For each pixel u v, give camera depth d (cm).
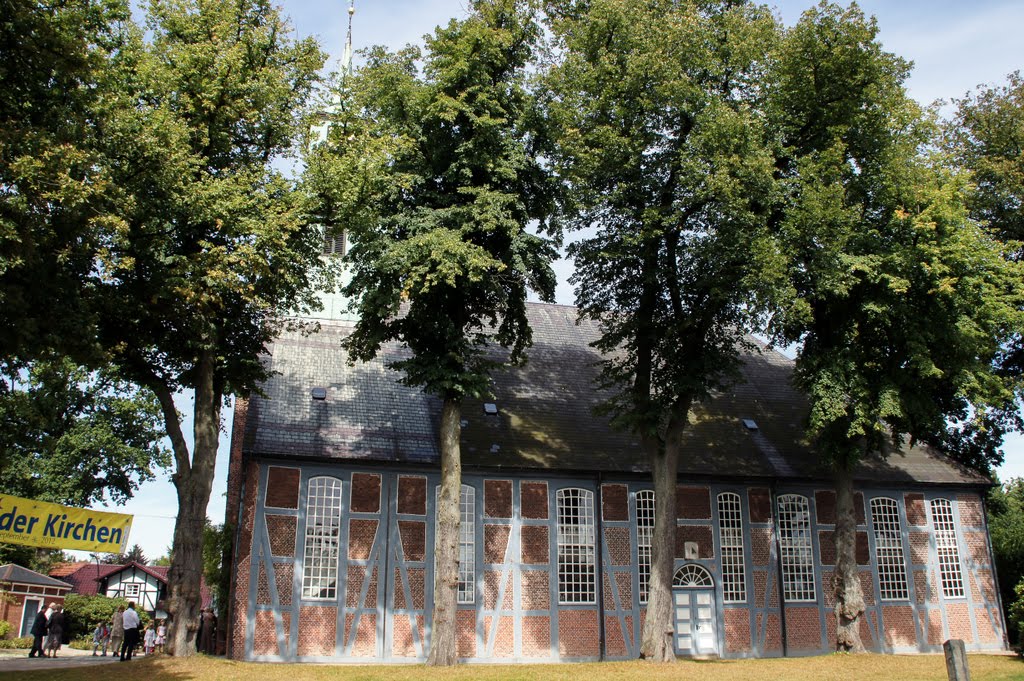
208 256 1878
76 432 4022
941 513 3259
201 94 1998
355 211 2142
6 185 1429
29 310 1533
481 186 2338
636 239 2244
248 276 2012
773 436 3253
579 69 2353
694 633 2836
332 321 3325
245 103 2067
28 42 1406
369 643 2478
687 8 2356
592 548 2781
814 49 2397
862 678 1958
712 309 2359
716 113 2203
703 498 2966
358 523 2581
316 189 2109
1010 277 2509
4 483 4034
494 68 2394
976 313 2492
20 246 1407
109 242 1814
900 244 2380
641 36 2317
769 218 2416
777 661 2283
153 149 1748
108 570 5125
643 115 2344
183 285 1838
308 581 2492
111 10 1686
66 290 1617
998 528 3953
